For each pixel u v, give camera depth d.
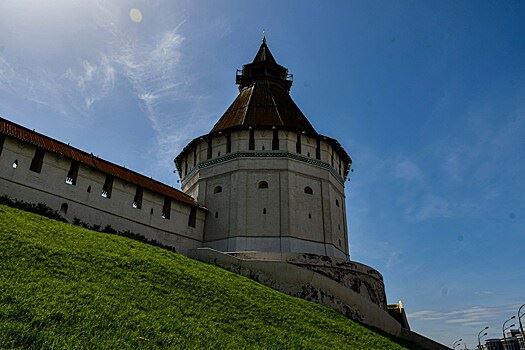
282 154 41.97
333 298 30.70
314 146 44.19
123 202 34.59
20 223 23.31
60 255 20.58
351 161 48.84
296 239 38.84
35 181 29.36
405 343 29.41
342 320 26.94
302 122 47.19
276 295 26.42
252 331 19.81
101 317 15.88
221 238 39.59
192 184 44.94
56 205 30.08
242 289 25.05
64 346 13.34
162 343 15.59
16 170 28.62
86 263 20.78
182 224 38.97
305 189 41.69
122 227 33.84
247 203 40.09
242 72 53.91
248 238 38.72
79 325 14.90
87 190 32.34
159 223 36.84
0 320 13.68
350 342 23.42
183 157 48.72
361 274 36.66
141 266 22.81
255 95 48.78
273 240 38.59
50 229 24.17
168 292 20.78
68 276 18.72
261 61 53.00
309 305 27.17
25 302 15.15
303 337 21.36
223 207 40.84
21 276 17.27
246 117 45.34
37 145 29.92
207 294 22.25
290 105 49.50
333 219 42.16
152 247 28.52
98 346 13.98
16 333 13.22
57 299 16.14
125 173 36.34
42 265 18.97
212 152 44.34
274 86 51.59
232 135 43.44
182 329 17.25
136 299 18.69
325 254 39.53
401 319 41.06
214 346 16.69
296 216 39.84
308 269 33.09
